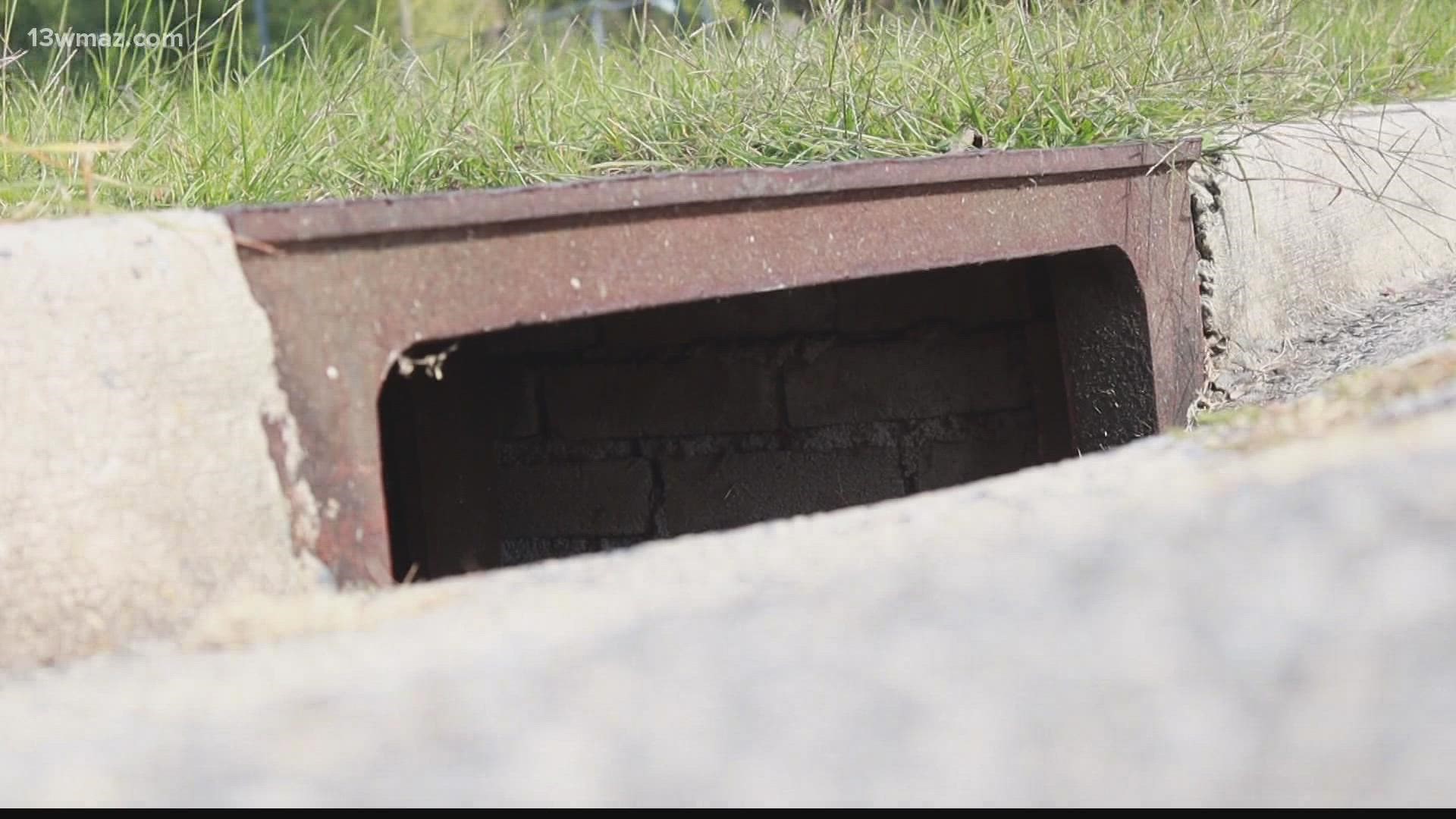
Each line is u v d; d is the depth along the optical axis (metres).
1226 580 1.71
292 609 2.80
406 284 3.48
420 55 6.87
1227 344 6.02
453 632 2.27
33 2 7.87
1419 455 2.12
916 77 6.35
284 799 1.44
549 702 1.67
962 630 1.72
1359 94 7.27
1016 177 5.01
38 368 2.97
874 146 5.89
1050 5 6.79
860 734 1.45
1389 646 1.43
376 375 3.43
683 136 6.11
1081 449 5.82
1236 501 2.11
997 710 1.47
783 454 6.46
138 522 3.05
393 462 5.88
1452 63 8.37
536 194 3.70
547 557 6.96
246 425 3.21
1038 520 2.44
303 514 3.29
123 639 3.00
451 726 1.62
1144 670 1.50
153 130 5.42
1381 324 6.25
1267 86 6.78
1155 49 6.54
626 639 1.93
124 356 3.05
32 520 2.95
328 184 5.32
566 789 1.40
